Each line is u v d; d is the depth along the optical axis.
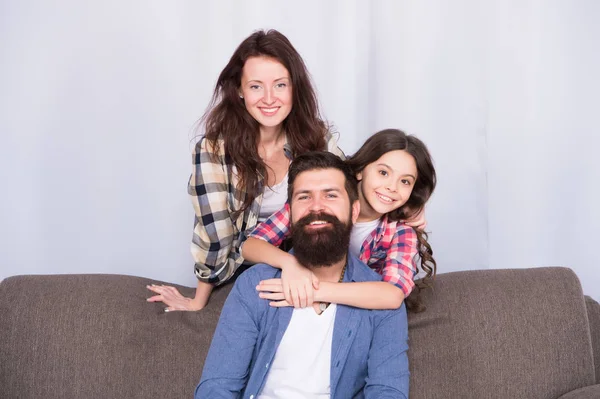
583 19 2.94
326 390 1.79
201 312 2.06
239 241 2.14
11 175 2.88
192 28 2.85
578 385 1.96
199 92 2.87
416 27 2.89
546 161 3.01
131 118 2.87
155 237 2.95
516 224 3.04
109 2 2.81
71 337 1.94
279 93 1.99
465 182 2.95
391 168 1.92
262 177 2.08
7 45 2.81
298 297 1.79
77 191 2.90
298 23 2.87
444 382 1.92
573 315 2.01
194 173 2.07
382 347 1.83
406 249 1.99
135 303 2.04
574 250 3.05
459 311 2.00
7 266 2.92
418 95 2.92
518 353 1.95
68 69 2.83
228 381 1.77
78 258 2.93
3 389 1.91
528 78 2.97
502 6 2.92
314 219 1.77
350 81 2.90
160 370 1.93
